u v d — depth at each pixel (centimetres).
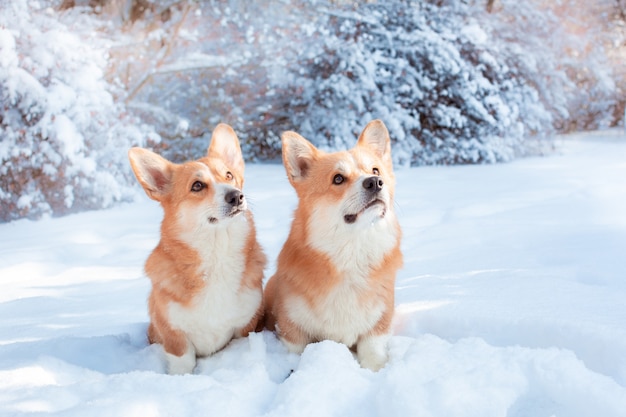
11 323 364
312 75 1112
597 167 877
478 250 462
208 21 1117
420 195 734
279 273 317
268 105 1078
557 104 1251
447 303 327
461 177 875
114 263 526
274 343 312
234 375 257
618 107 1522
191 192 299
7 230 689
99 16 1058
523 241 478
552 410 217
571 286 341
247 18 1088
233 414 218
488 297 331
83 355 301
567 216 561
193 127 1087
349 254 289
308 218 301
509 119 1042
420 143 1081
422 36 1073
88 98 807
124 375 247
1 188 758
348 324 296
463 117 1049
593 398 209
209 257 293
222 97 1082
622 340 248
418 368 235
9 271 498
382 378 235
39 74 779
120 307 397
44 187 791
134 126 876
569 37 1377
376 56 1059
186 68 1049
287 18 1120
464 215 606
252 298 309
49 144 776
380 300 297
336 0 1189
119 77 1014
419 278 396
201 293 294
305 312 296
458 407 207
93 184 781
